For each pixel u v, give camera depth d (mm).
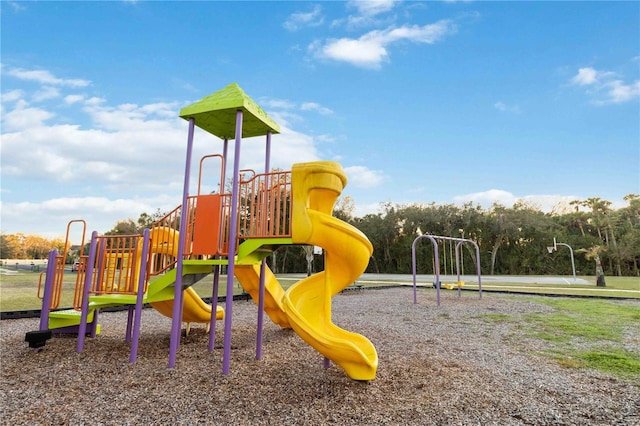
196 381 3670
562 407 3074
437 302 10844
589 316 8383
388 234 38250
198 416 2838
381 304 10852
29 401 3150
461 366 4305
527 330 6711
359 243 3697
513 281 22812
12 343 5375
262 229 4227
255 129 5141
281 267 35500
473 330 6719
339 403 3119
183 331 6438
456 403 3141
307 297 4051
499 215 35094
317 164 3807
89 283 4988
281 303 6230
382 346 5367
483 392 3416
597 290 15477
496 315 8609
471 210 36656
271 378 3777
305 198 3869
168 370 4051
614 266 33781
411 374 3957
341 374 3910
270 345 5375
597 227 35125
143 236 4625
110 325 7031
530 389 3514
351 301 11672
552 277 28750
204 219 4461
